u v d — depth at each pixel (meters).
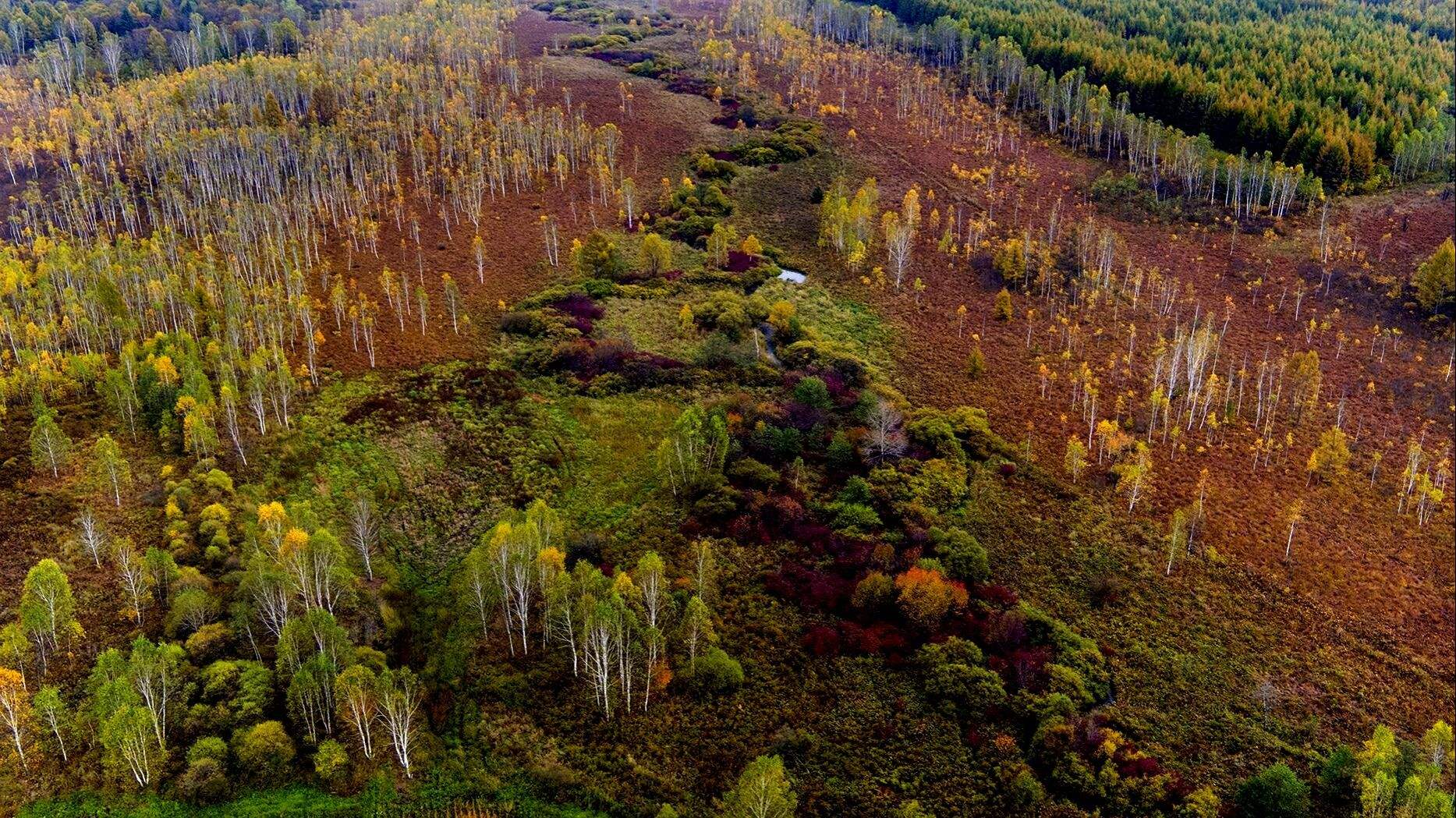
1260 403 111.19
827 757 66.94
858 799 64.25
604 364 111.69
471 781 64.62
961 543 85.19
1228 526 92.62
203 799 60.78
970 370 115.81
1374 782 61.00
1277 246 144.25
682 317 121.62
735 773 65.69
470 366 111.56
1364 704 74.81
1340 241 141.88
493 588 74.62
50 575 69.31
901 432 99.38
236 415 95.56
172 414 94.31
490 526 88.19
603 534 86.56
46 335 105.44
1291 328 127.44
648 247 134.88
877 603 79.06
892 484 92.81
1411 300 129.38
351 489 91.31
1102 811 63.53
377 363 112.31
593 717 69.06
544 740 67.56
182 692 65.44
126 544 74.44
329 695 65.06
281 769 62.97
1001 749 67.31
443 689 71.19
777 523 87.88
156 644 71.00
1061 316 130.00
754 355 115.56
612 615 67.62
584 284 132.25
